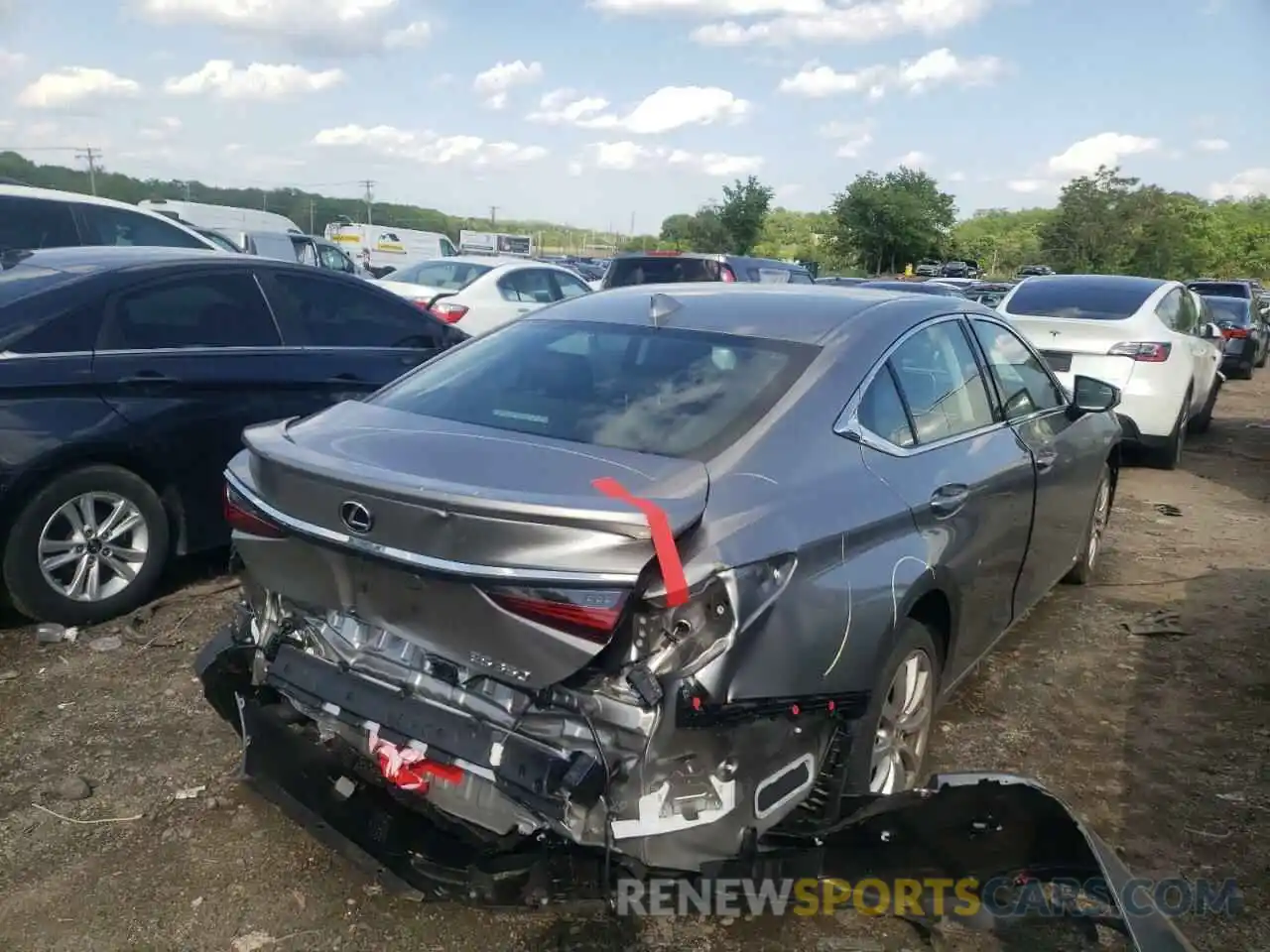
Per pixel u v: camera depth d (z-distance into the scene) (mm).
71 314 4887
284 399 5582
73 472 4781
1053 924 3016
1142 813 3654
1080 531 5406
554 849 2539
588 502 2441
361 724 2863
